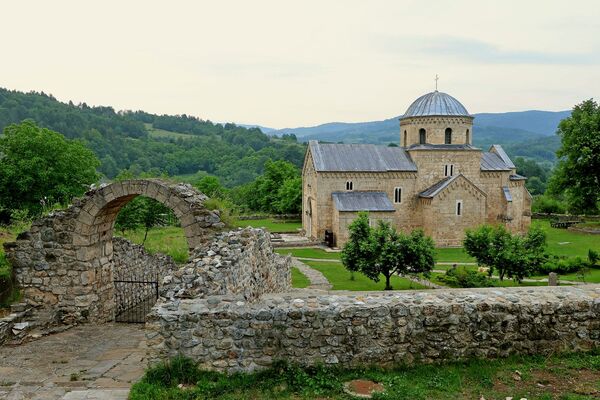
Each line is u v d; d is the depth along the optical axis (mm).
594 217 86750
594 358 10992
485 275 36781
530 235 34750
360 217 35469
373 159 69812
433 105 71500
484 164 72688
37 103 156375
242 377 10469
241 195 113875
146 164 153250
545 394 9539
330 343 10742
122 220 35500
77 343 15773
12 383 11945
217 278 12305
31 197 53844
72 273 17984
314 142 70625
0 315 17078
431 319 10938
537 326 11164
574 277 39031
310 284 36438
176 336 10695
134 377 12289
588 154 63344
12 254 18172
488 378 10203
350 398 9586
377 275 33938
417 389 9805
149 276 25375
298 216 94250
